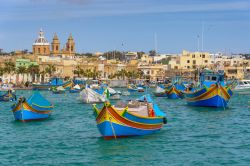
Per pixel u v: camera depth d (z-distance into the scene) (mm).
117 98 143000
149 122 56812
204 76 113062
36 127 68625
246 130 63906
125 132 54094
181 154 47375
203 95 97188
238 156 46344
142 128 55844
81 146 51719
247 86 161000
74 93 187500
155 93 154250
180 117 81375
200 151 48875
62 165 43250
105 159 45312
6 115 87750
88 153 48031
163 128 65500
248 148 50375
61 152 48844
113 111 52469
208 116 82625
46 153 48562
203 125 69562
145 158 45562
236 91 161125
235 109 96375
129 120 53781
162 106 106938
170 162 43969
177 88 151500
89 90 125062
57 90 185250
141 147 50562
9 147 52125
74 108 105312
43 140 56531
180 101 126250
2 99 129625
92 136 58781
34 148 51344
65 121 76312
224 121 74812
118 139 54344
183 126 68125
